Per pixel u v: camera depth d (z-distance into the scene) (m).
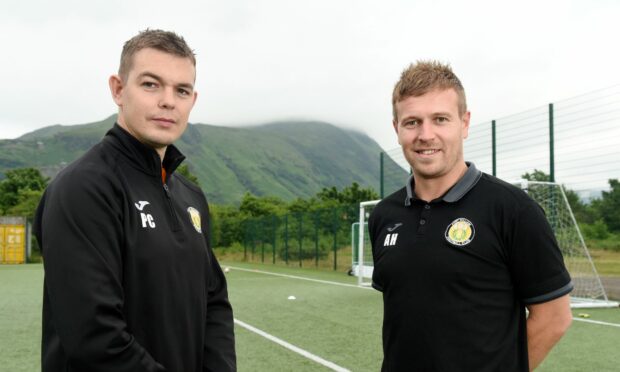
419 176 2.34
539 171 11.59
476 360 2.10
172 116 2.05
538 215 2.15
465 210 2.21
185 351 2.00
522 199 2.18
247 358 6.09
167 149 2.18
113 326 1.74
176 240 2.04
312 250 23.83
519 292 2.21
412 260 2.23
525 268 2.14
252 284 15.04
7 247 29.64
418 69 2.35
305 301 11.10
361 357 6.11
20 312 9.72
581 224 12.49
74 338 1.72
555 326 2.19
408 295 2.23
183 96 2.10
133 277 1.89
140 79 2.03
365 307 10.16
